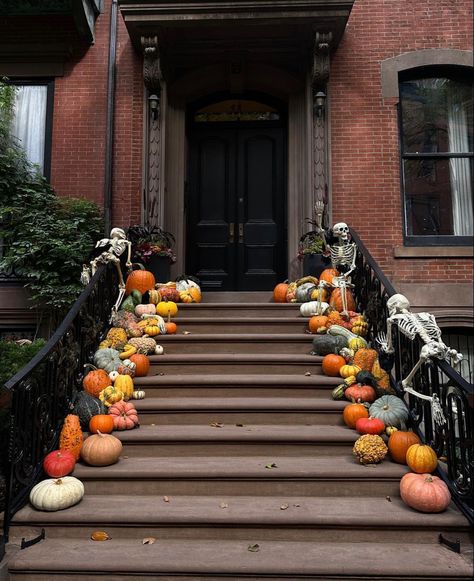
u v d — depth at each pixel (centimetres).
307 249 644
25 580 261
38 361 331
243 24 645
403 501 312
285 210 764
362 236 686
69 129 718
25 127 729
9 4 708
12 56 727
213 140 784
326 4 620
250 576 257
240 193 772
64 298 630
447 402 365
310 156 695
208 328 539
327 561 262
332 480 324
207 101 784
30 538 290
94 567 259
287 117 773
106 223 686
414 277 675
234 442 362
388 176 697
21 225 656
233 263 760
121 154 711
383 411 371
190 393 432
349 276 565
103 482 327
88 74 729
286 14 630
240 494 325
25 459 314
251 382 429
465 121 732
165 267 636
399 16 726
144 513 293
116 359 441
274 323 534
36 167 698
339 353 460
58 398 368
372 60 719
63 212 665
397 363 412
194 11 630
